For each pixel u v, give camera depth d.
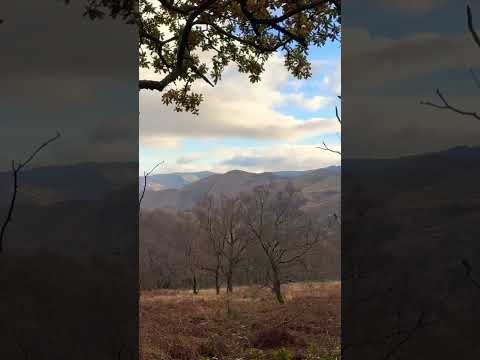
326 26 7.14
